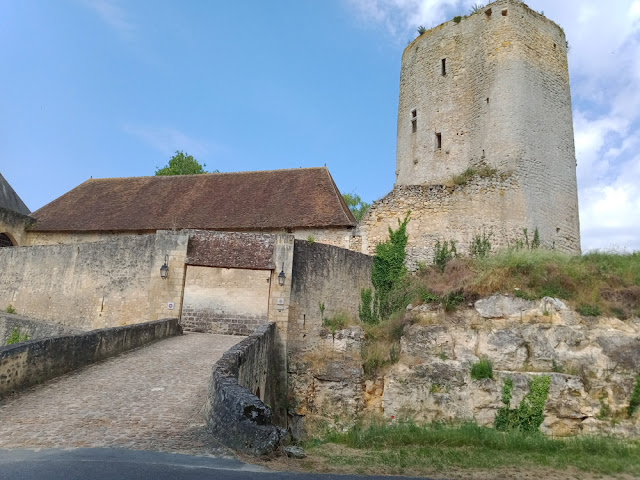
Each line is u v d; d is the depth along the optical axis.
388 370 14.99
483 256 17.56
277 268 15.73
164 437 5.77
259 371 10.98
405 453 7.76
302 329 16.06
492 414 13.12
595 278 14.98
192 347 12.27
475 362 13.94
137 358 10.58
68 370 9.05
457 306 15.39
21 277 20.30
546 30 21.73
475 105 21.25
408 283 17.92
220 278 16.38
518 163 19.25
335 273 17.20
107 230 21.84
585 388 12.82
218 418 5.98
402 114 24.14
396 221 19.34
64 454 5.03
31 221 23.67
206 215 21.25
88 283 18.33
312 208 20.38
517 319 14.43
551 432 12.44
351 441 9.35
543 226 19.09
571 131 21.53
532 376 13.09
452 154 21.53
